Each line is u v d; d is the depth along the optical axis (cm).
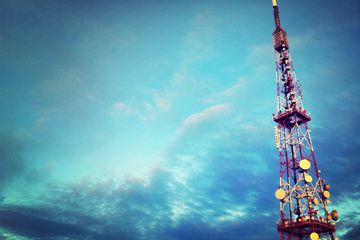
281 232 7312
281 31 9625
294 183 7781
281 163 8088
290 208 7431
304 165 7350
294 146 8138
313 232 6750
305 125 8331
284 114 8394
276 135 8444
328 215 7144
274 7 10119
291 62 9225
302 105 8425
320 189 7475
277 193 7569
